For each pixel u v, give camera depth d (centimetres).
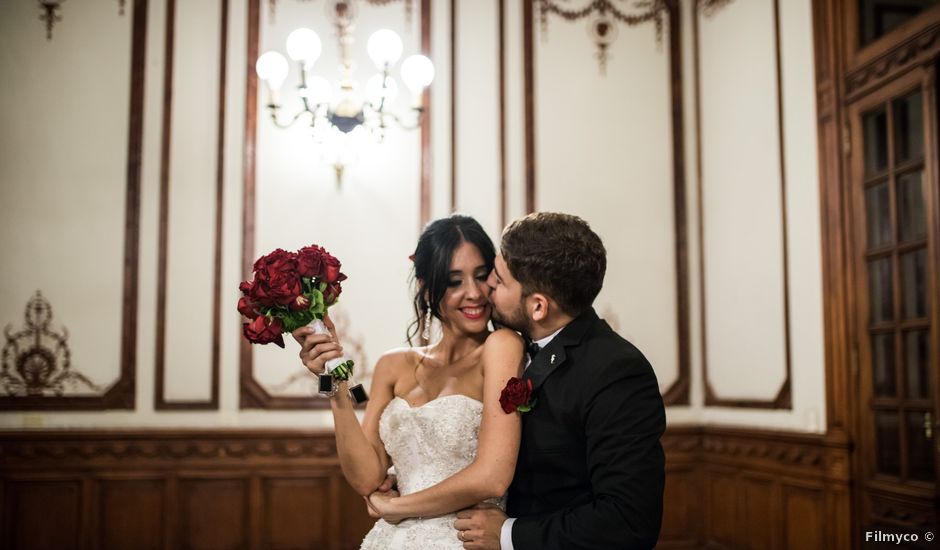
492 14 580
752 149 527
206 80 547
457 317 234
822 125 462
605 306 575
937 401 373
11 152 525
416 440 231
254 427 527
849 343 437
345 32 558
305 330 208
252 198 542
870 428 422
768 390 504
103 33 540
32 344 514
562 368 205
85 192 529
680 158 594
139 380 521
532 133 575
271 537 521
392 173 556
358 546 527
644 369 199
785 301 488
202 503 518
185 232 535
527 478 210
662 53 602
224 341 531
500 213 565
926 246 385
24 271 518
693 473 571
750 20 531
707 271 578
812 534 458
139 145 536
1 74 528
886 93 414
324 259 208
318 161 550
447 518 218
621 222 583
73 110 533
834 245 448
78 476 508
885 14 422
